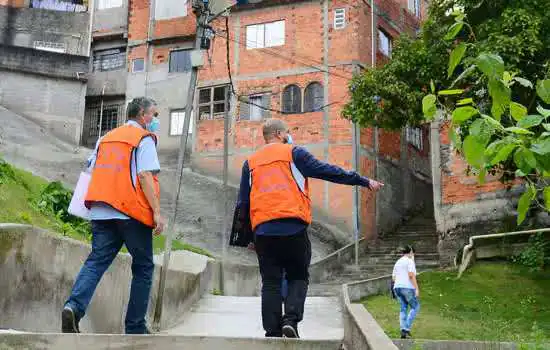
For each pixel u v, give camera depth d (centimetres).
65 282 648
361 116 1550
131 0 3098
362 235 2353
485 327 1138
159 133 2833
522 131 284
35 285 594
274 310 521
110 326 721
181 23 2973
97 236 511
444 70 1438
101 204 509
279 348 448
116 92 3034
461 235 2006
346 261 2155
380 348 400
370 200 2442
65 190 1155
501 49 1259
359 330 455
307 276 542
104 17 3169
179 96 2859
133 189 514
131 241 509
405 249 1138
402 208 2672
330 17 2559
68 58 3039
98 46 3153
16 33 3170
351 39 2511
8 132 2691
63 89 3000
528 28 1302
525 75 1272
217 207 2447
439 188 2081
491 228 1956
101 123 3055
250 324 969
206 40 1259
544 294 1447
